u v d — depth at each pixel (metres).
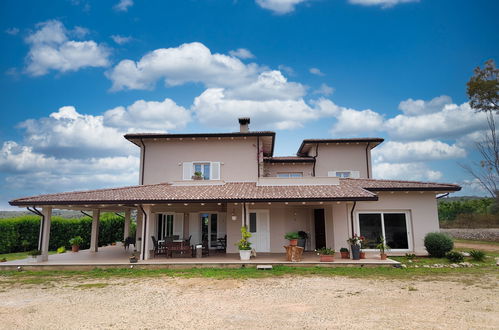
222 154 20.19
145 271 13.22
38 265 13.93
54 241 24.09
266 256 16.36
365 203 17.41
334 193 15.20
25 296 9.32
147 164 20.22
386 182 18.58
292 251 14.44
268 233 18.48
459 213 40.62
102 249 22.44
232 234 17.92
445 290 9.50
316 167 22.50
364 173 22.22
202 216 20.47
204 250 17.17
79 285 10.82
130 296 9.18
